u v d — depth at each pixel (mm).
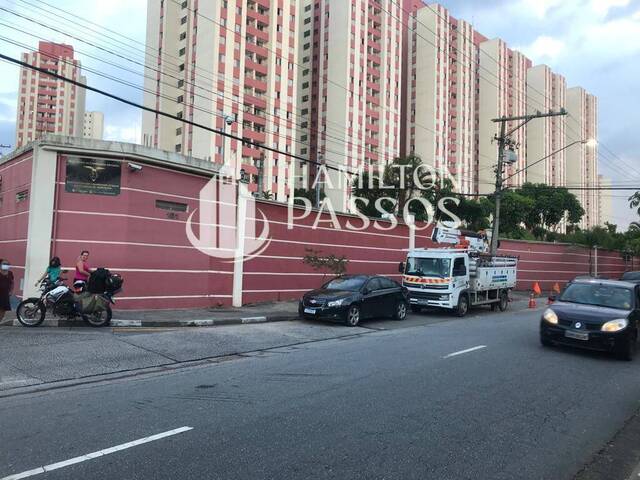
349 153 79500
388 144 84750
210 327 12508
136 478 4059
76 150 13188
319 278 19922
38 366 7918
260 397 6484
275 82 72938
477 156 99812
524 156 78375
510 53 99000
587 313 10164
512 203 56625
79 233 13203
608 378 8258
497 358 9500
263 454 4605
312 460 4504
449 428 5492
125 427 5266
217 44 65938
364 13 82750
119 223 13578
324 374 7859
